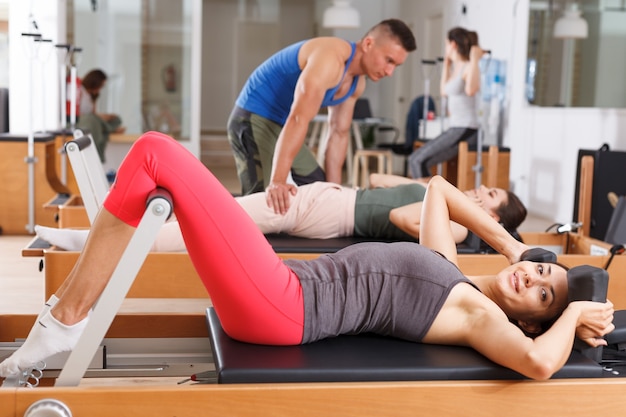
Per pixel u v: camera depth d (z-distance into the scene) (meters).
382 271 1.92
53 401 1.63
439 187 2.19
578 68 6.79
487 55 8.23
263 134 3.71
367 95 12.55
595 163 5.14
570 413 1.76
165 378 2.71
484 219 2.16
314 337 1.89
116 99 7.82
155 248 2.78
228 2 13.77
